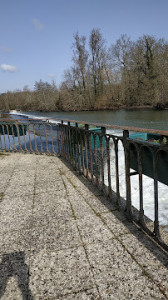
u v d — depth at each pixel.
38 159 5.34
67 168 4.49
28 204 2.98
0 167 4.77
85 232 2.25
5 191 3.46
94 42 45.06
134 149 2.24
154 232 2.00
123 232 2.20
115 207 2.72
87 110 46.47
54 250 2.01
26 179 3.96
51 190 3.41
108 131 10.77
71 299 1.49
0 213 2.77
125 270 1.71
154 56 38.66
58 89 52.12
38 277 1.70
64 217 2.58
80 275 1.70
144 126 18.55
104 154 6.07
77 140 3.94
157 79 35.94
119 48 42.84
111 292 1.53
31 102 61.81
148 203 3.97
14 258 1.93
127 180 2.30
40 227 2.40
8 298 1.53
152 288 1.53
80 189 3.38
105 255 1.89
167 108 33.06
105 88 46.19
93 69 46.81
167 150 1.58
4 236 2.27
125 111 35.75
